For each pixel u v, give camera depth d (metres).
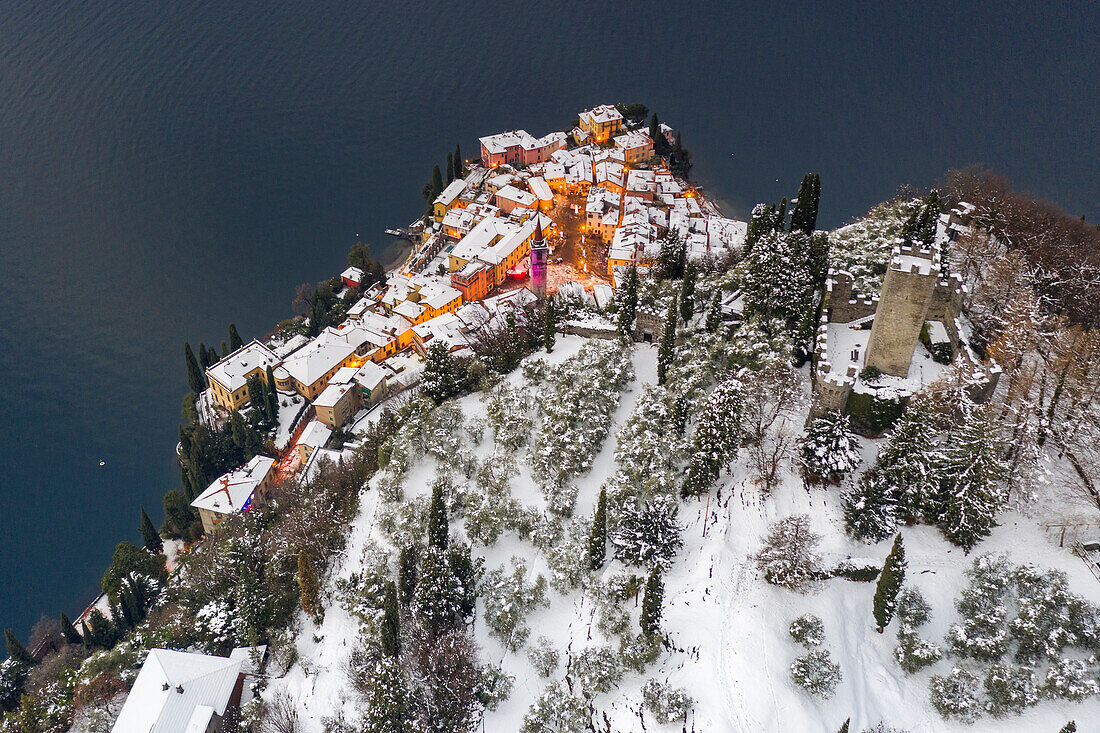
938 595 99.25
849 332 125.50
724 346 131.88
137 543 199.25
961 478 103.31
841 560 101.88
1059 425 108.12
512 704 102.38
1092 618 92.38
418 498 127.19
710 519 113.00
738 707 91.69
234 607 130.75
